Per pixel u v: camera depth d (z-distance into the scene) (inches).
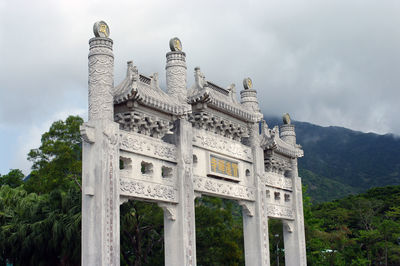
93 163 767.1
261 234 1125.1
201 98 985.5
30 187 1942.7
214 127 1057.5
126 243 1636.3
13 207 1641.2
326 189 5861.2
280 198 1275.8
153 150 885.8
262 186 1155.9
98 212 748.0
